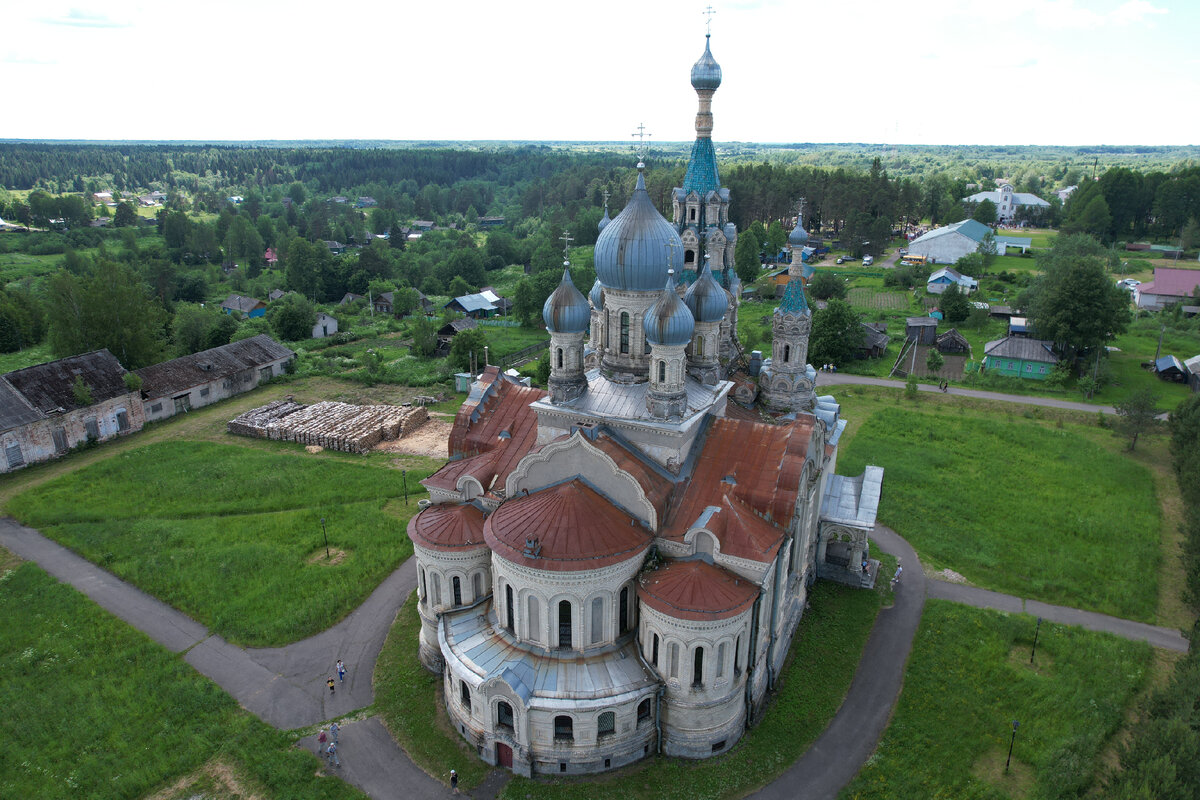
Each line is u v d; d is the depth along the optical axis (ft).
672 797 130.52
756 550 136.15
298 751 140.77
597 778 134.82
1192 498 215.51
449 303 574.97
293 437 297.74
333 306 634.84
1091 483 259.19
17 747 141.79
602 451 142.92
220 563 203.92
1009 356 389.80
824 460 178.91
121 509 239.30
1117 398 353.72
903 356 432.66
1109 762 139.03
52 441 281.13
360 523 227.20
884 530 226.79
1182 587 197.57
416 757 140.36
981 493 251.19
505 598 143.84
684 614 128.98
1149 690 158.81
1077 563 206.39
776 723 148.15
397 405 338.95
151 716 150.30
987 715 149.69
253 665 166.20
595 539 135.13
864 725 147.95
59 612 184.96
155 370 337.72
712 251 189.88
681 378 146.72
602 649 140.26
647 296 156.87
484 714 136.56
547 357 372.99
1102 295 367.45
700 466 152.05
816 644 172.35
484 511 165.58
